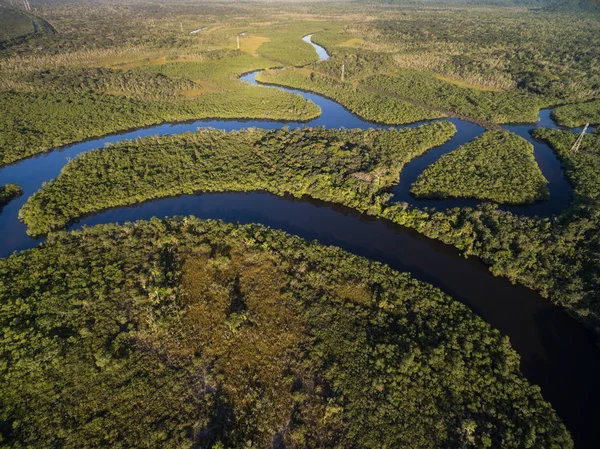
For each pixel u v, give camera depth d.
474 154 141.88
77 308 79.38
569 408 68.94
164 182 124.56
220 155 140.62
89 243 97.25
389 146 148.75
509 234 97.88
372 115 183.75
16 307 78.31
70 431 60.22
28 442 58.66
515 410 63.84
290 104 191.62
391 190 128.50
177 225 104.44
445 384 66.94
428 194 122.62
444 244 105.44
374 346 73.12
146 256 94.31
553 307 87.31
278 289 85.81
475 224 103.56
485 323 78.69
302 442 59.69
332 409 62.22
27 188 129.38
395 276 89.31
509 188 123.06
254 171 131.62
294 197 125.12
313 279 87.31
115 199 117.19
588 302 81.69
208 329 77.06
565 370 75.31
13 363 68.25
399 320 78.06
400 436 60.06
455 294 91.06
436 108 195.75
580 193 122.50
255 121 183.12
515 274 91.56
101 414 62.84
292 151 142.12
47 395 64.75
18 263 90.56
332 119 185.50
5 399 63.88
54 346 70.88
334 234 111.38
